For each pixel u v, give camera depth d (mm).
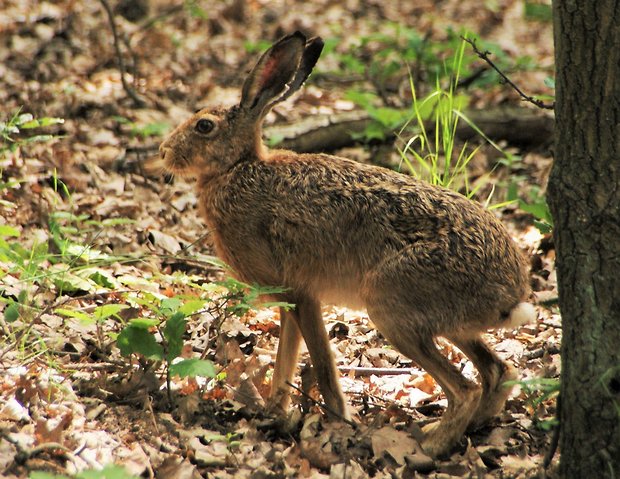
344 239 9766
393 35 25609
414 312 9367
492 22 28297
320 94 20469
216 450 8797
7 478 7648
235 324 11750
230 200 10312
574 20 7562
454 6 29672
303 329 10000
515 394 10602
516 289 9414
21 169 14945
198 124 10508
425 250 9328
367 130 17797
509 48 24609
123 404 9492
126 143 17016
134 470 8148
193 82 20844
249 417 9633
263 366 10562
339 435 9312
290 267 10039
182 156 10602
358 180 9953
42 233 13148
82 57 20969
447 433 9281
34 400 8953
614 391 7562
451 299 9273
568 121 7730
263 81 10562
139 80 20156
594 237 7621
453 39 20469
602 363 7598
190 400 9461
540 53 25156
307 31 25453
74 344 10602
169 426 9125
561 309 7926
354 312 12891
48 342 10383
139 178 15984
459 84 20156
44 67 19703
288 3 28219
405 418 10062
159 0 25828
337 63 23000
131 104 18766
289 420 9516
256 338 11688
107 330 11047
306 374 10484
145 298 10656
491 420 9883
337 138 18094
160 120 18125
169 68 21391
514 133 18703
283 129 17703
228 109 10602
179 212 15344
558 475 8039
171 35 23641
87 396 9523
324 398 9891
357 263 9758
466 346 9844
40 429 8398
